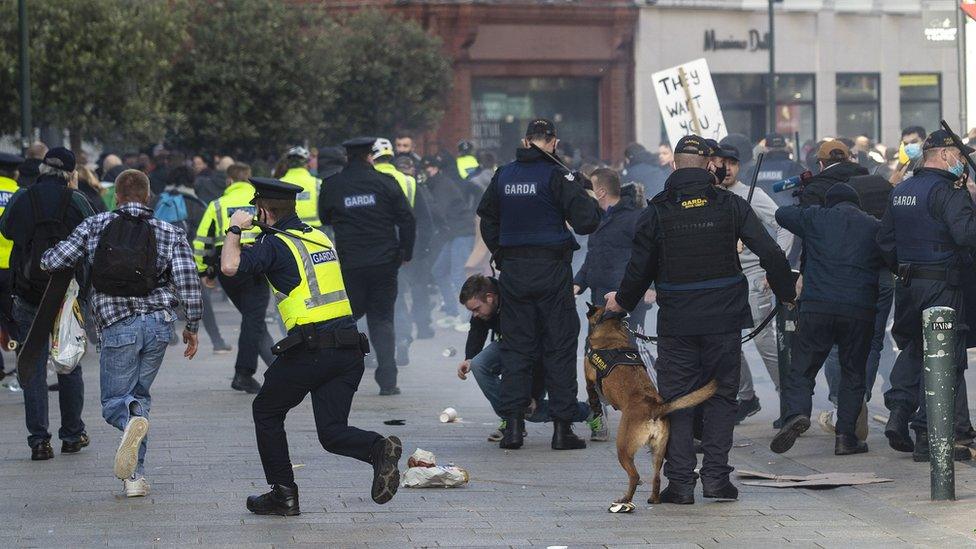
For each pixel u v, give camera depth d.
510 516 30.44
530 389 39.31
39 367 36.84
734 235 31.31
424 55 125.62
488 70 135.12
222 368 56.94
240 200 49.31
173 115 106.31
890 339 48.91
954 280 35.28
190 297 32.94
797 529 29.00
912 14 150.38
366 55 124.38
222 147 117.69
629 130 140.25
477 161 84.88
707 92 61.50
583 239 68.19
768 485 33.72
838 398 37.62
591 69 138.62
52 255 33.03
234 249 29.33
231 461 36.78
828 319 36.22
